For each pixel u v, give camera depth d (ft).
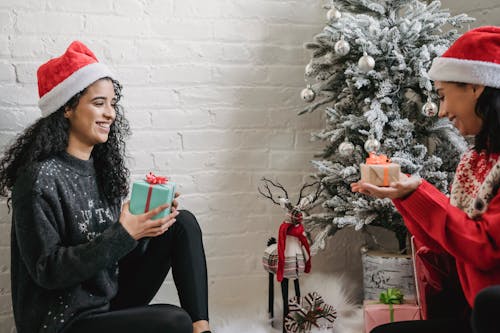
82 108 4.53
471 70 3.82
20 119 6.08
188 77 6.58
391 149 5.79
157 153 6.56
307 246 5.87
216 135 6.72
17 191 4.24
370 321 5.42
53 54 6.13
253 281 6.93
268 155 6.91
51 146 4.47
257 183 6.89
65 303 4.21
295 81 6.93
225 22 6.66
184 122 6.61
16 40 6.02
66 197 4.38
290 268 5.73
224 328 5.97
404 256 6.02
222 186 6.79
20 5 6.01
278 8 6.82
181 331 4.20
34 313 4.24
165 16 6.46
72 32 6.18
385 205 5.76
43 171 4.28
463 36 3.97
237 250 6.88
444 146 6.08
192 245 4.93
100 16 6.26
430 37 5.86
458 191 4.26
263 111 6.86
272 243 6.14
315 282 6.79
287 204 5.80
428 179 5.79
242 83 6.77
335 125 6.26
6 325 6.15
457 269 4.16
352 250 7.28
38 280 4.09
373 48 5.67
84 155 4.68
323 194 6.38
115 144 5.06
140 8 6.38
